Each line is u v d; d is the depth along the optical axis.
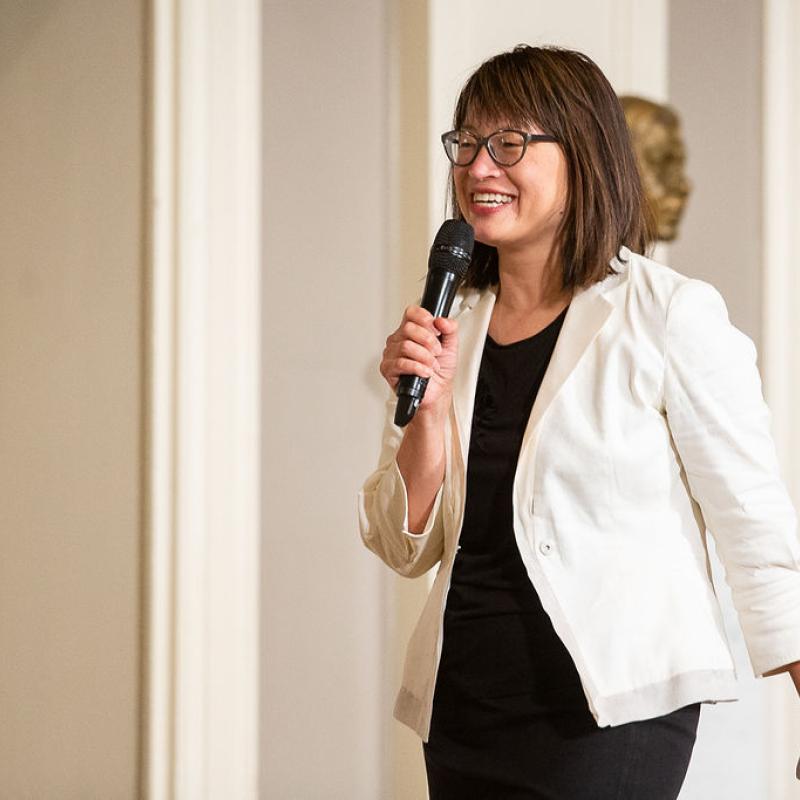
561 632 6.53
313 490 13.76
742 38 16.66
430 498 7.23
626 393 6.73
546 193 6.98
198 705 12.91
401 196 14.05
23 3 13.97
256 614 13.19
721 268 16.47
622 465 6.64
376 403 14.08
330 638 13.82
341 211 13.90
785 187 16.58
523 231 7.00
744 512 6.58
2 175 14.17
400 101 14.07
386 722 14.07
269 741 13.52
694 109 16.36
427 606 7.29
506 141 6.98
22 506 14.05
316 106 13.77
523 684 6.74
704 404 6.61
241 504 13.05
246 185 13.06
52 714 13.72
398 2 14.10
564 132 7.01
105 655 13.22
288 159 13.63
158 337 12.76
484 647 6.86
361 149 14.00
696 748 10.91
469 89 7.25
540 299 7.23
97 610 13.27
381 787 14.05
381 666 14.06
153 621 12.79
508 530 6.88
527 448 6.79
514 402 7.04
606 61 14.99
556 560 6.65
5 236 14.14
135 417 12.95
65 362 13.61
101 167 13.24
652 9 15.24
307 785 13.70
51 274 13.73
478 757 6.86
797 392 16.44
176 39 12.73
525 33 14.35
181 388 12.77
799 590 6.60
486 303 7.46
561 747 6.63
